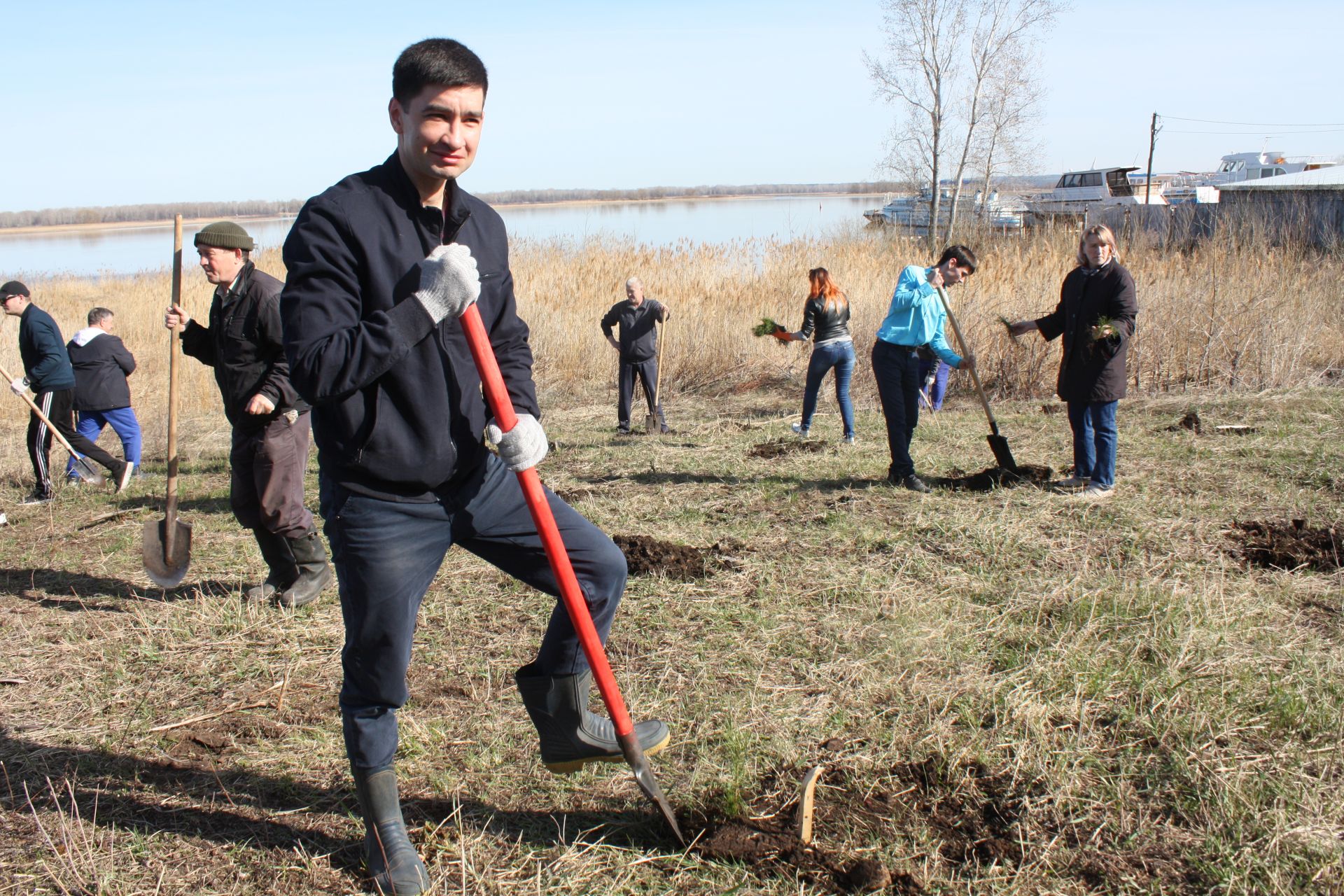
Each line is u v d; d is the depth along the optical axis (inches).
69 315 665.6
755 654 153.4
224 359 174.2
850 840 105.7
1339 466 245.6
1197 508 218.5
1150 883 97.6
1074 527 209.9
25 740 134.5
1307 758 116.4
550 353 505.7
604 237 745.6
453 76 86.4
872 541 206.7
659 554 199.2
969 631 157.5
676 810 112.5
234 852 107.7
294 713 140.8
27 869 105.0
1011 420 340.2
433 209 92.0
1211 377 396.2
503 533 100.4
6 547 233.5
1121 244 544.4
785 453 306.8
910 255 617.6
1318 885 95.6
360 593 93.7
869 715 132.5
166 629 171.9
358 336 83.7
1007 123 1020.5
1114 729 125.0
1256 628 152.4
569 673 106.9
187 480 310.8
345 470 92.0
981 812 111.1
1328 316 428.5
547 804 115.2
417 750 127.2
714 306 525.3
